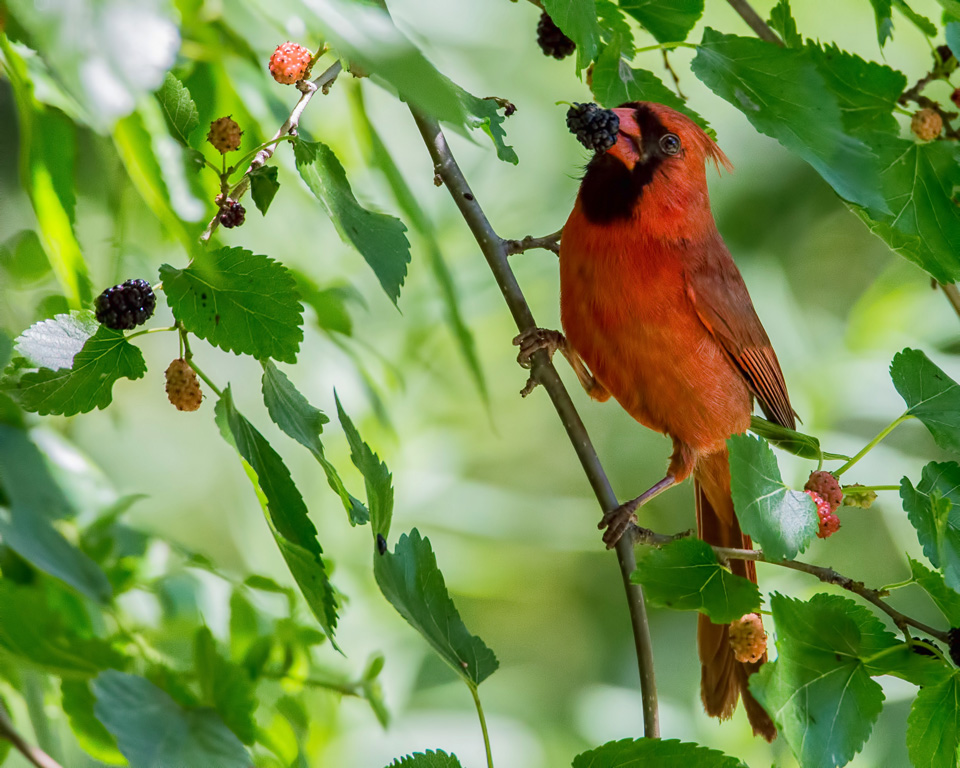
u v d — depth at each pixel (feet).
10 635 16.46
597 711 36.27
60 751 18.88
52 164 18.20
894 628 33.58
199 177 18.06
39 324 13.96
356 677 22.86
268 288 13.48
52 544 16.88
